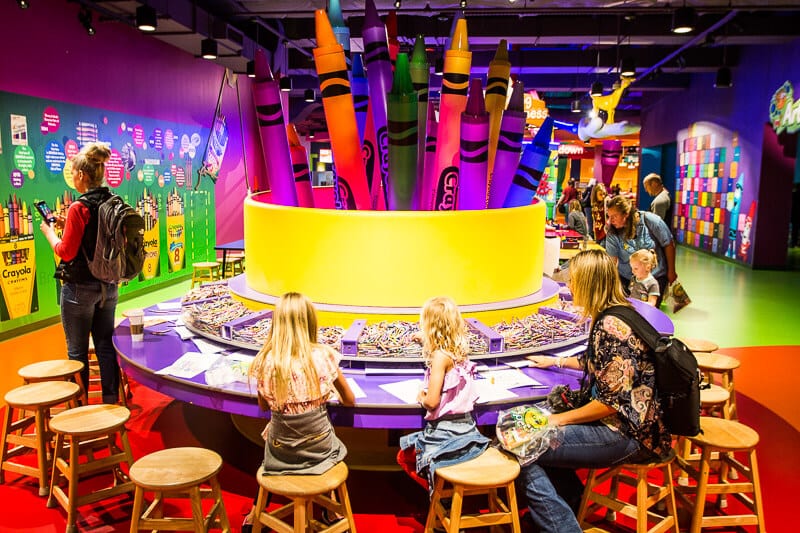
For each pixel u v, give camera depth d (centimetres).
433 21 1088
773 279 1038
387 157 397
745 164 1202
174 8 766
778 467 354
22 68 618
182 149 977
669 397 234
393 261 351
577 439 239
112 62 773
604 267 242
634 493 324
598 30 1083
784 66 1056
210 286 461
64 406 403
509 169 414
